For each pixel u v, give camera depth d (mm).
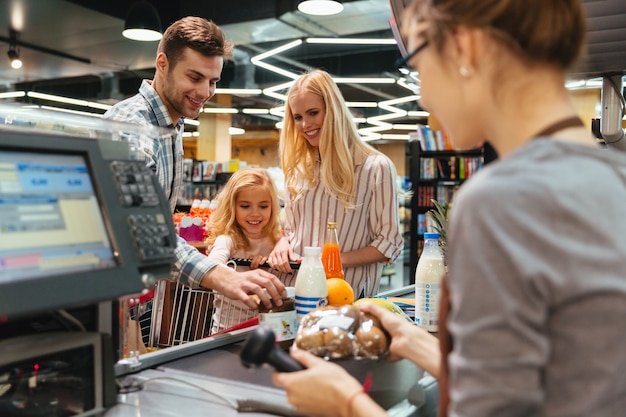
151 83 2309
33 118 1136
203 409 958
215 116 14320
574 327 588
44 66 9477
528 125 692
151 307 1925
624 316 573
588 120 8641
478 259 601
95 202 919
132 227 926
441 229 2002
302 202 2393
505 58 681
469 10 672
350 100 13266
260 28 7211
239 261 2270
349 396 811
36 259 810
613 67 2090
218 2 6934
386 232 2314
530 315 583
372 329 1097
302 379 858
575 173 622
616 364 582
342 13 6785
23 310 760
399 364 1242
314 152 2396
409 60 765
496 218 599
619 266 582
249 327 1520
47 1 6336
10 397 906
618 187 637
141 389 1047
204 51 2113
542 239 583
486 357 591
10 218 804
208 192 10750
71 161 915
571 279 576
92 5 6578
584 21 710
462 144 756
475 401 595
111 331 1067
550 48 674
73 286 822
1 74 10180
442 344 794
